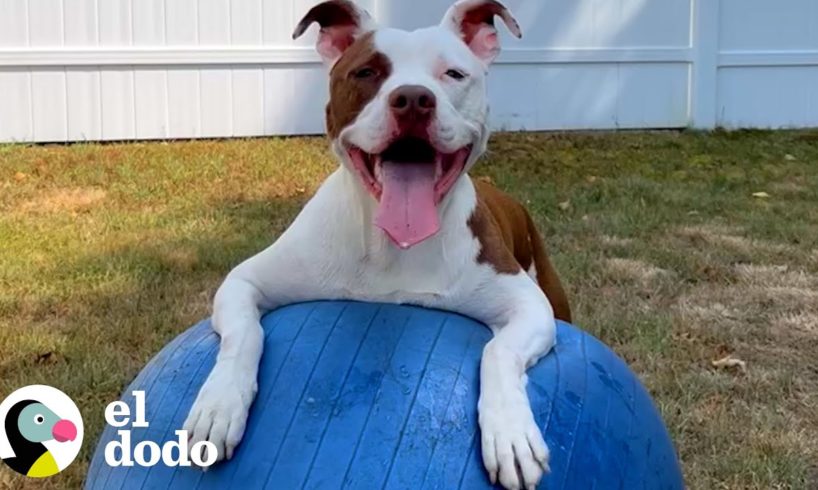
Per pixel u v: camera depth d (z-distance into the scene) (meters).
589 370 0.95
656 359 1.71
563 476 0.84
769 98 3.93
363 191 1.01
